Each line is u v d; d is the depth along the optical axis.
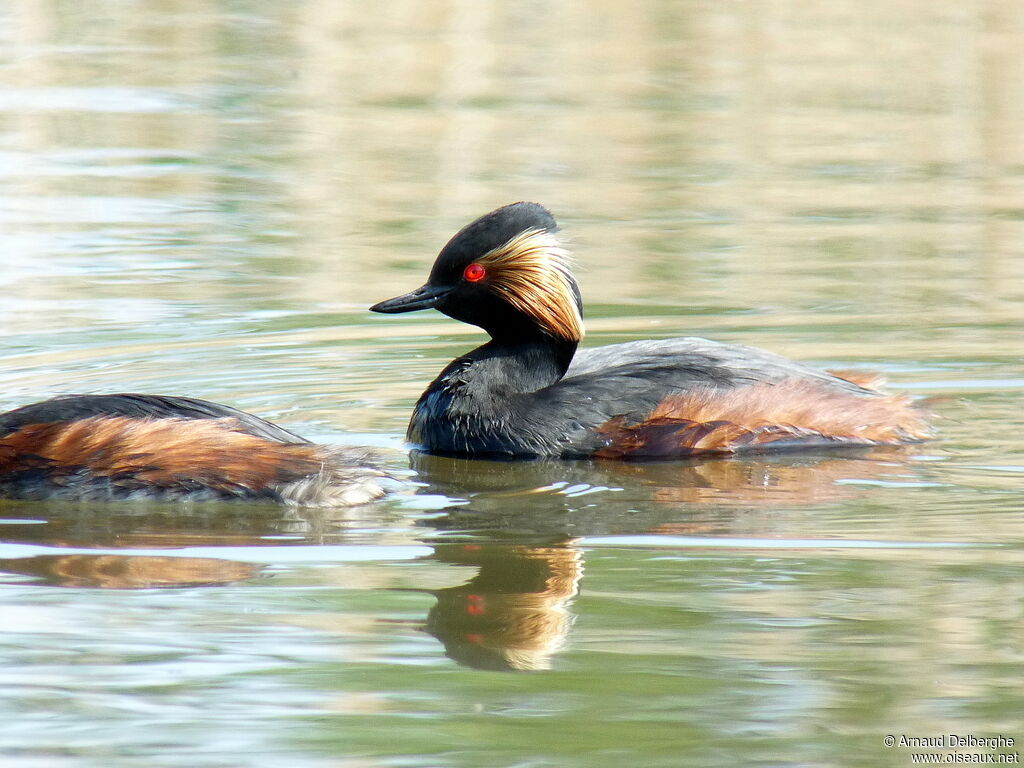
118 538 10.45
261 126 27.73
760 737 7.61
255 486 11.33
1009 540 10.24
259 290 18.45
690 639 8.66
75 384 14.58
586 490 11.73
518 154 25.80
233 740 7.59
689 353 13.75
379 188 23.69
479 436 12.88
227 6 39.56
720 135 27.17
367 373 15.38
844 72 31.98
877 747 7.49
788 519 10.81
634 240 20.77
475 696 8.01
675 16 38.25
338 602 9.22
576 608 9.11
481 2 39.91
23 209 22.11
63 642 8.62
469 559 9.99
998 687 8.05
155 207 22.44
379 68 32.66
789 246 20.38
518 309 13.28
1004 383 14.53
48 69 31.97
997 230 21.09
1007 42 34.41
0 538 10.45
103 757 7.42
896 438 13.02
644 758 7.39
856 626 8.80
